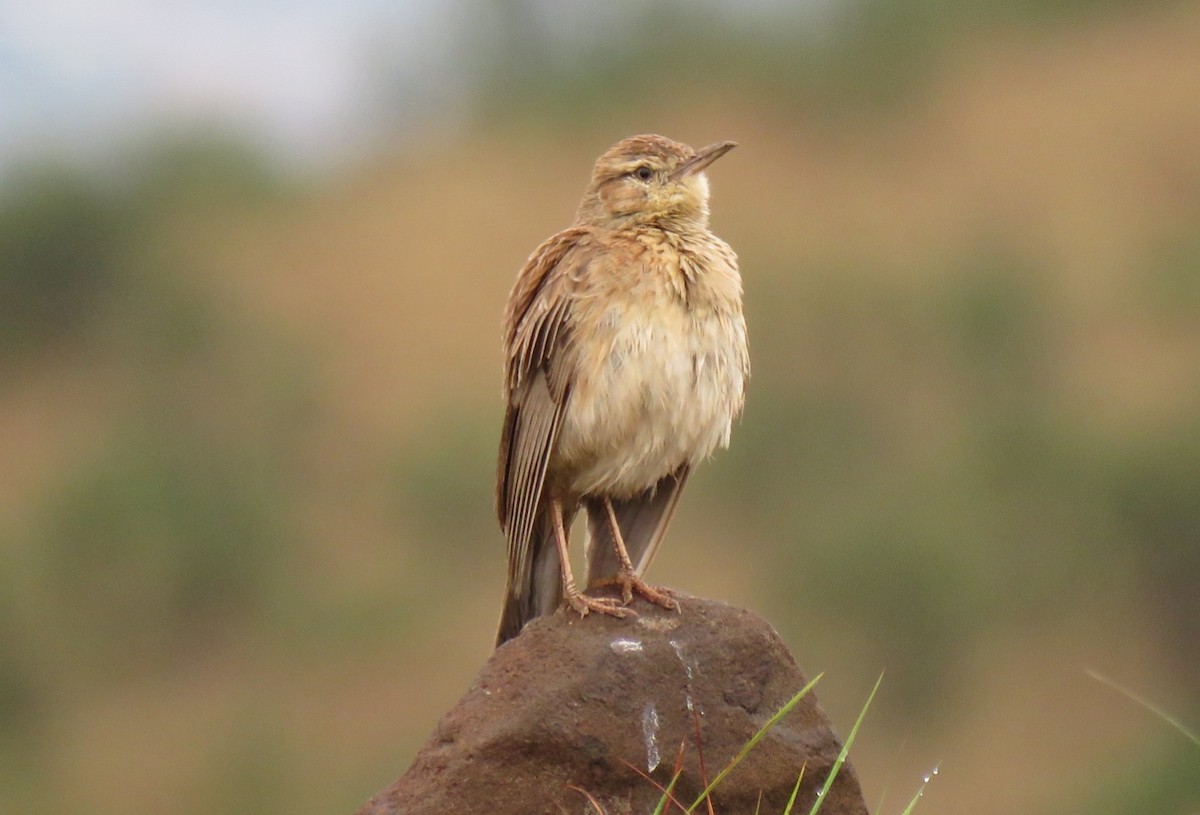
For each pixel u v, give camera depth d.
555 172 41.66
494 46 45.97
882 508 26.47
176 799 25.98
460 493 30.16
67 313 40.06
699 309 7.82
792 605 24.91
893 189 39.75
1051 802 22.22
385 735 25.92
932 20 43.50
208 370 37.50
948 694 24.25
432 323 37.12
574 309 7.76
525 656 6.77
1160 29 42.91
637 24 45.47
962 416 30.31
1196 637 25.64
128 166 43.34
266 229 41.81
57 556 29.72
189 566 29.86
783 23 45.34
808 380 31.78
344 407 35.25
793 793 6.63
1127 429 28.81
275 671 27.73
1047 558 26.56
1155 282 33.09
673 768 6.67
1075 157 39.22
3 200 40.97
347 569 30.33
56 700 28.50
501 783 6.55
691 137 42.34
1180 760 19.97
